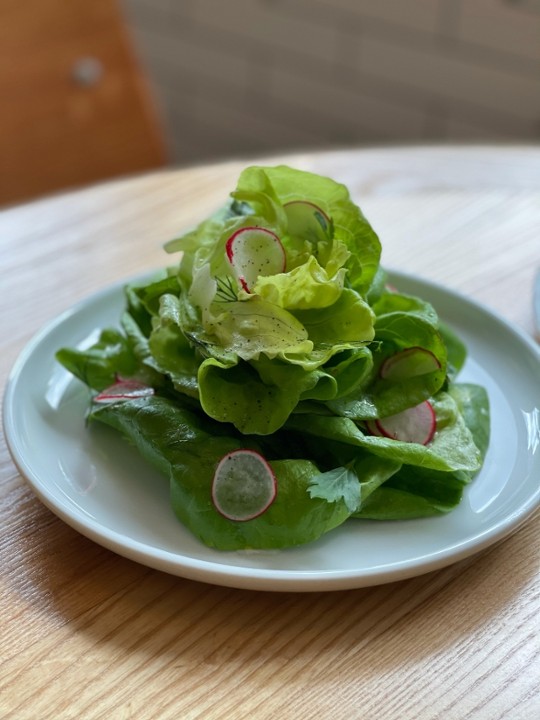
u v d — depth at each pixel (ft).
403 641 1.05
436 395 1.33
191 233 1.34
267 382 1.19
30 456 1.24
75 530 1.21
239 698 0.98
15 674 1.01
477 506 1.22
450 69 3.45
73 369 1.38
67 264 1.86
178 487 1.15
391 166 2.23
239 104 4.13
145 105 2.98
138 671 1.01
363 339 1.21
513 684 1.00
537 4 3.13
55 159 2.84
